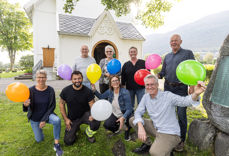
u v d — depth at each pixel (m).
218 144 2.11
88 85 3.66
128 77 3.47
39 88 2.45
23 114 4.00
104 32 10.26
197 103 1.85
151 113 2.20
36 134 2.59
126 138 2.79
